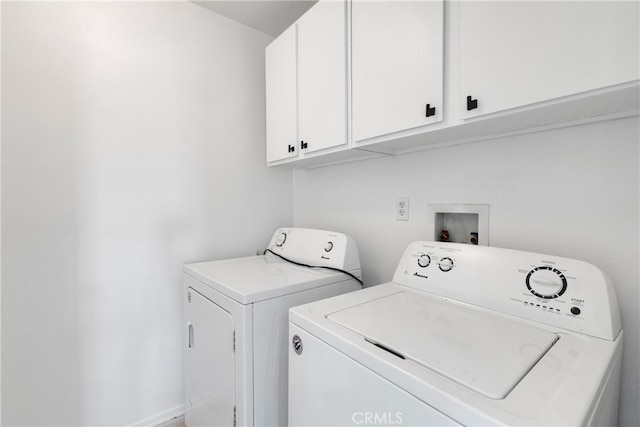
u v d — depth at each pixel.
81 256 1.40
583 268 0.82
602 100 0.75
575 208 0.98
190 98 1.73
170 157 1.66
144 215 1.58
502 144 1.14
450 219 1.36
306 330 0.85
